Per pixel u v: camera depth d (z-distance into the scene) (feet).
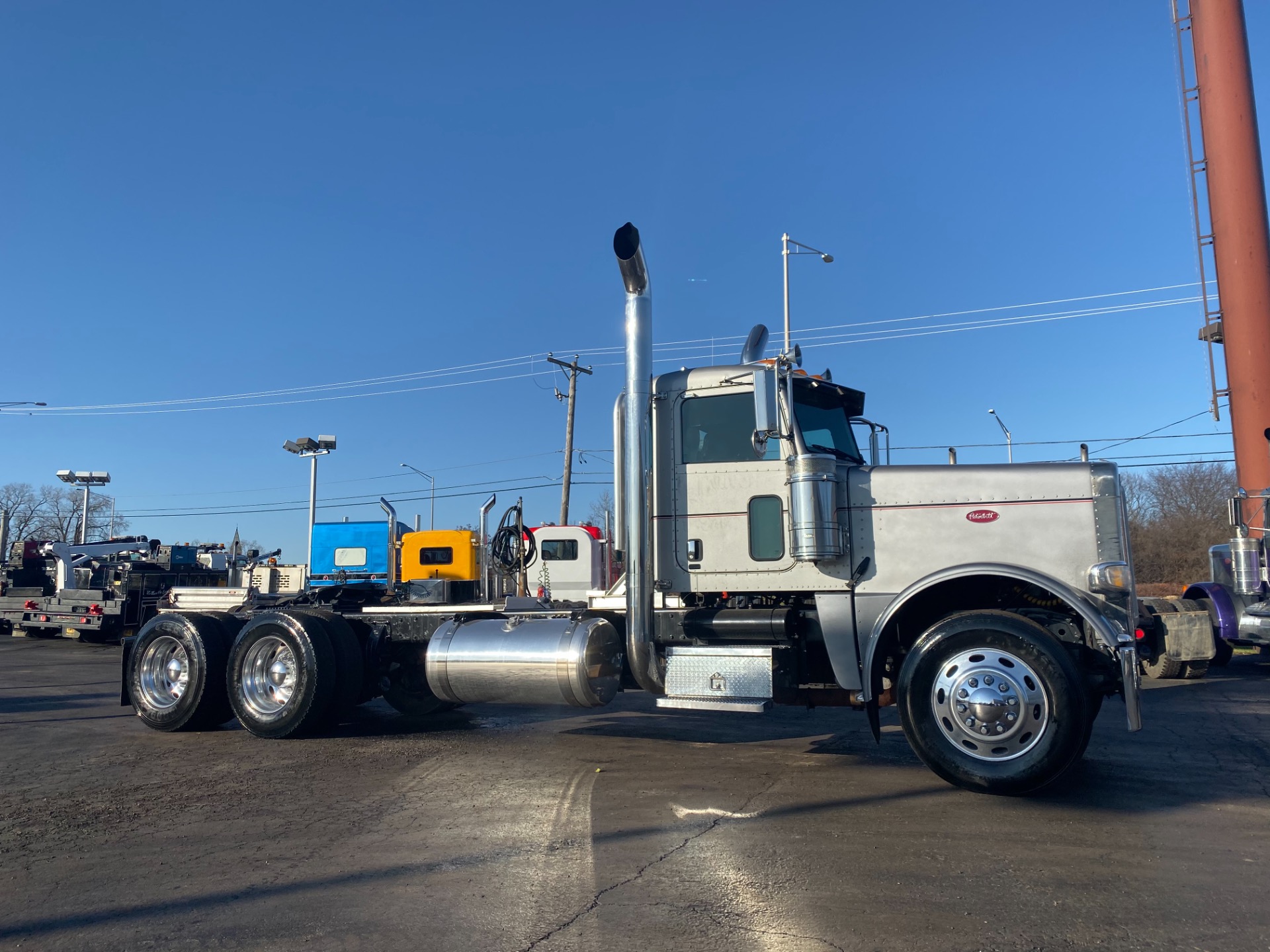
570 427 112.57
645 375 21.74
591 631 22.24
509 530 27.68
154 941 11.12
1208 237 49.80
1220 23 49.47
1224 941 10.78
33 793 19.12
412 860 14.06
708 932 11.13
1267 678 39.86
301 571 60.80
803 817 16.25
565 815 16.60
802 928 11.25
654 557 21.42
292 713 24.77
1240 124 48.60
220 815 17.07
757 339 24.47
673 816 16.40
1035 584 18.40
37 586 77.71
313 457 114.01
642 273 21.66
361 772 20.86
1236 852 14.10
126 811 17.49
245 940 11.09
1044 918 11.50
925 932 11.09
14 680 43.68
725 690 20.21
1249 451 46.50
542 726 27.45
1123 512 19.01
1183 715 28.71
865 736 25.03
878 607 19.71
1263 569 41.45
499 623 23.59
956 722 17.48
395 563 57.36
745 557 20.77
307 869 13.71
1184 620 32.48
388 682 27.78
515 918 11.65
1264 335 46.88
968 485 19.71
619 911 11.86
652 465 21.76
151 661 27.58
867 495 20.18
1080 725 16.58
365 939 11.05
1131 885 12.63
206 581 72.84
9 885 13.24
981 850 14.26
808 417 21.42
